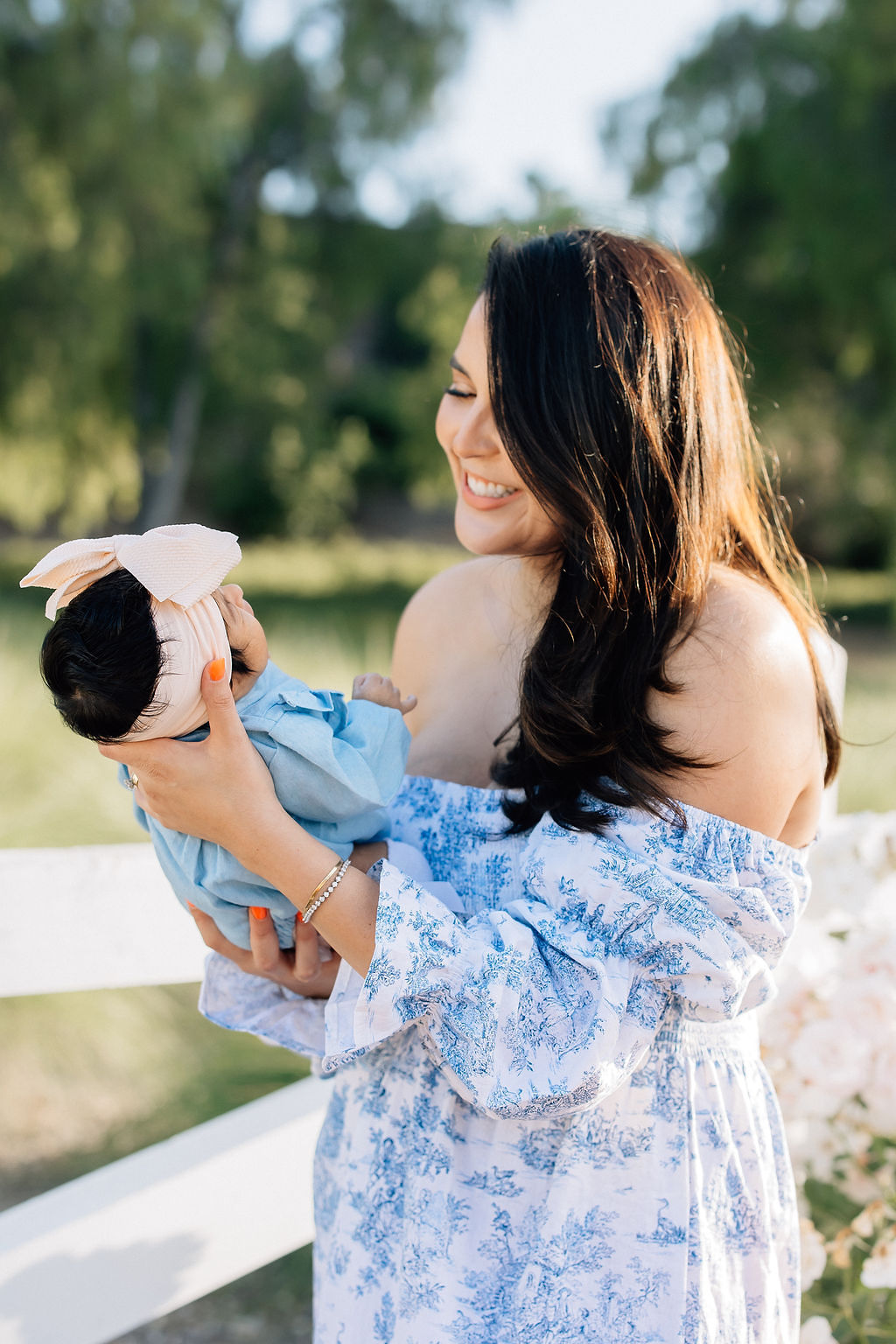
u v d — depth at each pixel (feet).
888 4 35.55
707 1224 3.67
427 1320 3.54
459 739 4.75
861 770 15.79
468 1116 3.75
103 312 41.68
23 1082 9.55
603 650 3.74
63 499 48.98
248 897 3.84
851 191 37.42
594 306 3.80
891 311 37.22
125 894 5.13
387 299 70.28
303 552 57.26
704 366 4.01
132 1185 4.92
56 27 37.88
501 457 4.21
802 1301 5.87
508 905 3.76
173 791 3.56
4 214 37.55
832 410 42.22
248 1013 4.33
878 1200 5.57
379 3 49.44
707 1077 3.79
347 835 3.92
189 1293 5.03
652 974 3.55
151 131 39.68
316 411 58.18
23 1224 4.73
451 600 5.06
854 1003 5.69
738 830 3.63
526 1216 3.63
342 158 52.47
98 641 3.27
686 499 3.81
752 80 39.93
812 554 49.14
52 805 12.39
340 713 3.96
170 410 51.98
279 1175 5.25
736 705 3.64
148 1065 9.87
